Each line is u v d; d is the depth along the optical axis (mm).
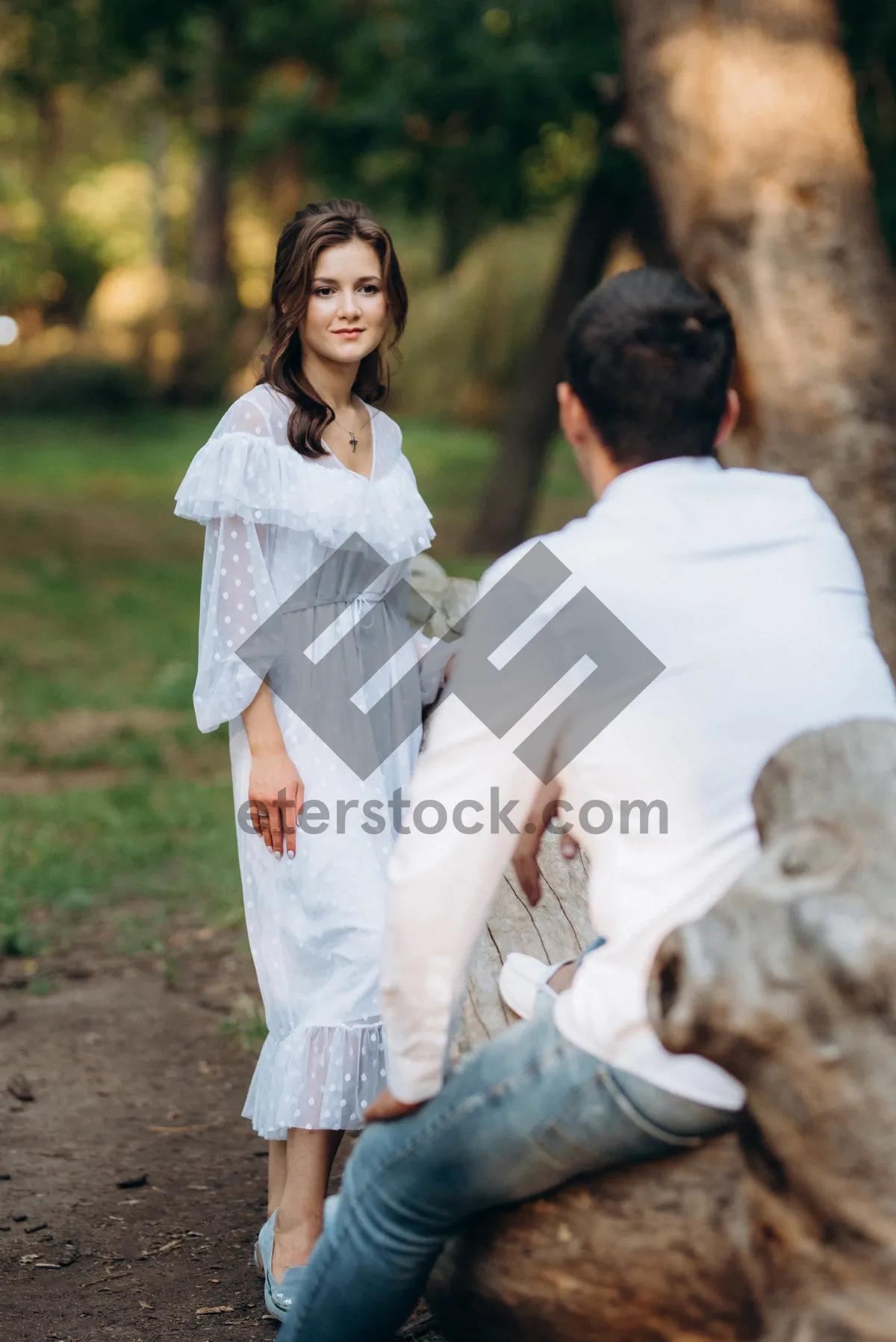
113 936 8102
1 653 15789
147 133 51062
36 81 25391
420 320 39125
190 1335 4102
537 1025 2809
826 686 2689
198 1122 5793
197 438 37406
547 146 19750
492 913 4062
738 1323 2734
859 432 8844
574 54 17484
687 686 2672
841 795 2520
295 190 42312
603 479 2893
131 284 43906
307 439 4062
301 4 24500
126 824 10008
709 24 9148
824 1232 2475
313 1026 4035
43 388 40062
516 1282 2912
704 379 2783
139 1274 4496
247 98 26312
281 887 4121
